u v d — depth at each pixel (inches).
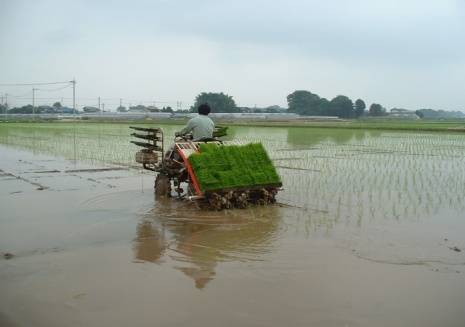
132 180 513.7
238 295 191.9
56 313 175.6
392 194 424.8
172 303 183.9
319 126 1838.1
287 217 334.3
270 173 374.3
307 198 406.3
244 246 262.1
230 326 165.0
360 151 851.4
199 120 400.5
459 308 180.2
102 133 1457.9
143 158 419.8
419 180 507.5
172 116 3437.5
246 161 370.3
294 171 579.2
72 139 1173.7
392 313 175.8
